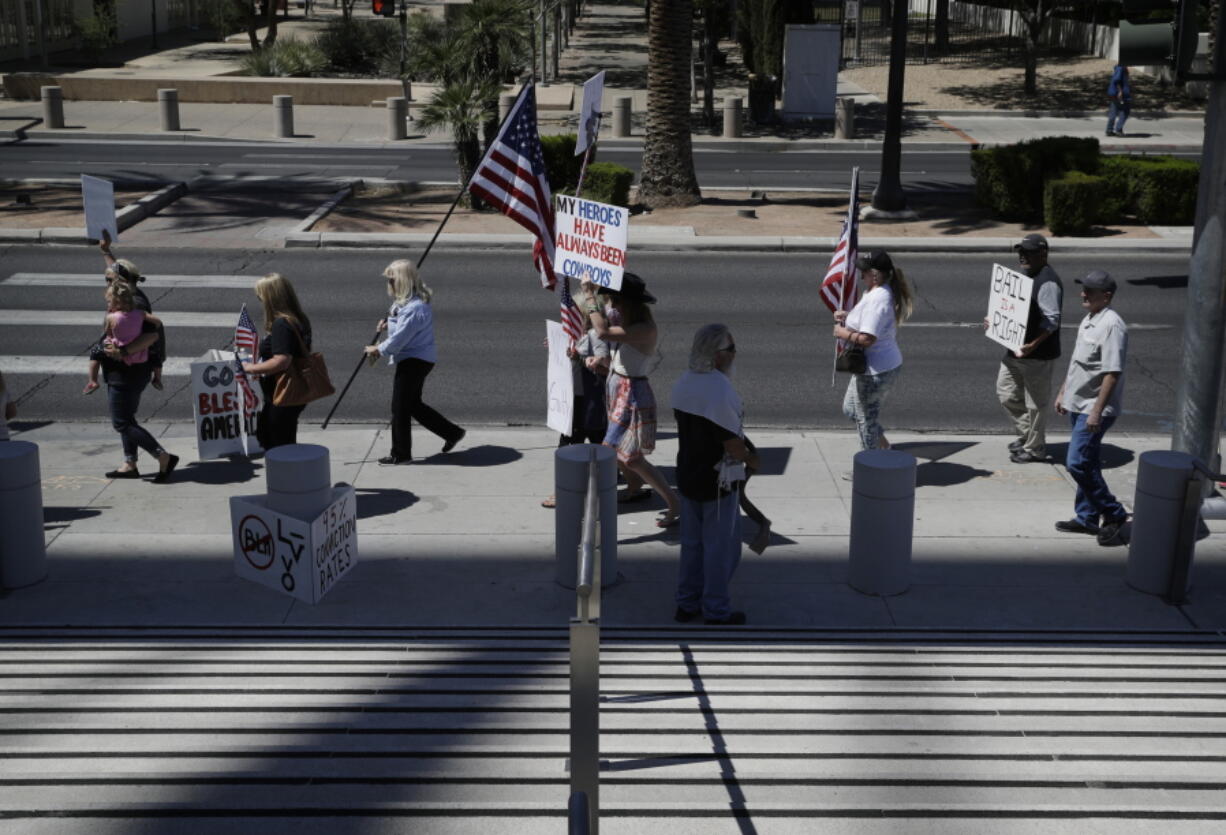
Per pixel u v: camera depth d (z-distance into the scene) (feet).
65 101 123.13
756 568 27.96
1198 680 20.72
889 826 16.15
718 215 77.20
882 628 24.44
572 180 81.66
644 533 30.35
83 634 23.75
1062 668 21.40
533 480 34.30
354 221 73.00
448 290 59.47
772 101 117.70
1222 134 28.60
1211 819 16.33
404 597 26.21
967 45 162.40
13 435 38.68
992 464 35.63
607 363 30.91
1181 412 30.86
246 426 35.91
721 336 23.40
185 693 20.04
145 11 185.68
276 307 31.30
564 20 172.35
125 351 32.83
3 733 18.44
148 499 32.50
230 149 100.83
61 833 15.85
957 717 19.25
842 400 43.11
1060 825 16.15
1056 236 71.31
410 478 34.42
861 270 31.73
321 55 136.36
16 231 67.51
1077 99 126.21
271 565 26.27
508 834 15.88
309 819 16.17
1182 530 25.64
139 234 69.62
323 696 19.97
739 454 23.58
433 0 247.29
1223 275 29.55
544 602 26.02
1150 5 27.40
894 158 76.33
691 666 21.43
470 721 18.98
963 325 53.57
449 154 99.30
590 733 14.52
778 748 18.16
